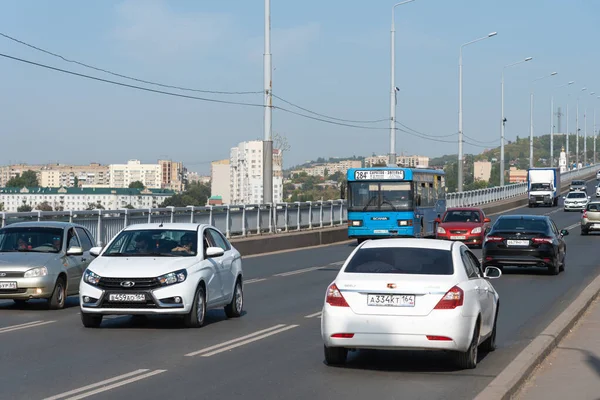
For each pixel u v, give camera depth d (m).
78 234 20.58
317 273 28.38
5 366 11.77
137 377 11.00
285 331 15.45
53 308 18.91
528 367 10.90
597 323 15.87
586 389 10.05
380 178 40.16
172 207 32.84
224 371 11.48
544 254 26.89
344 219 54.25
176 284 15.39
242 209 39.28
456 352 11.48
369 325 11.07
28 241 19.66
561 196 112.12
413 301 11.02
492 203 89.38
